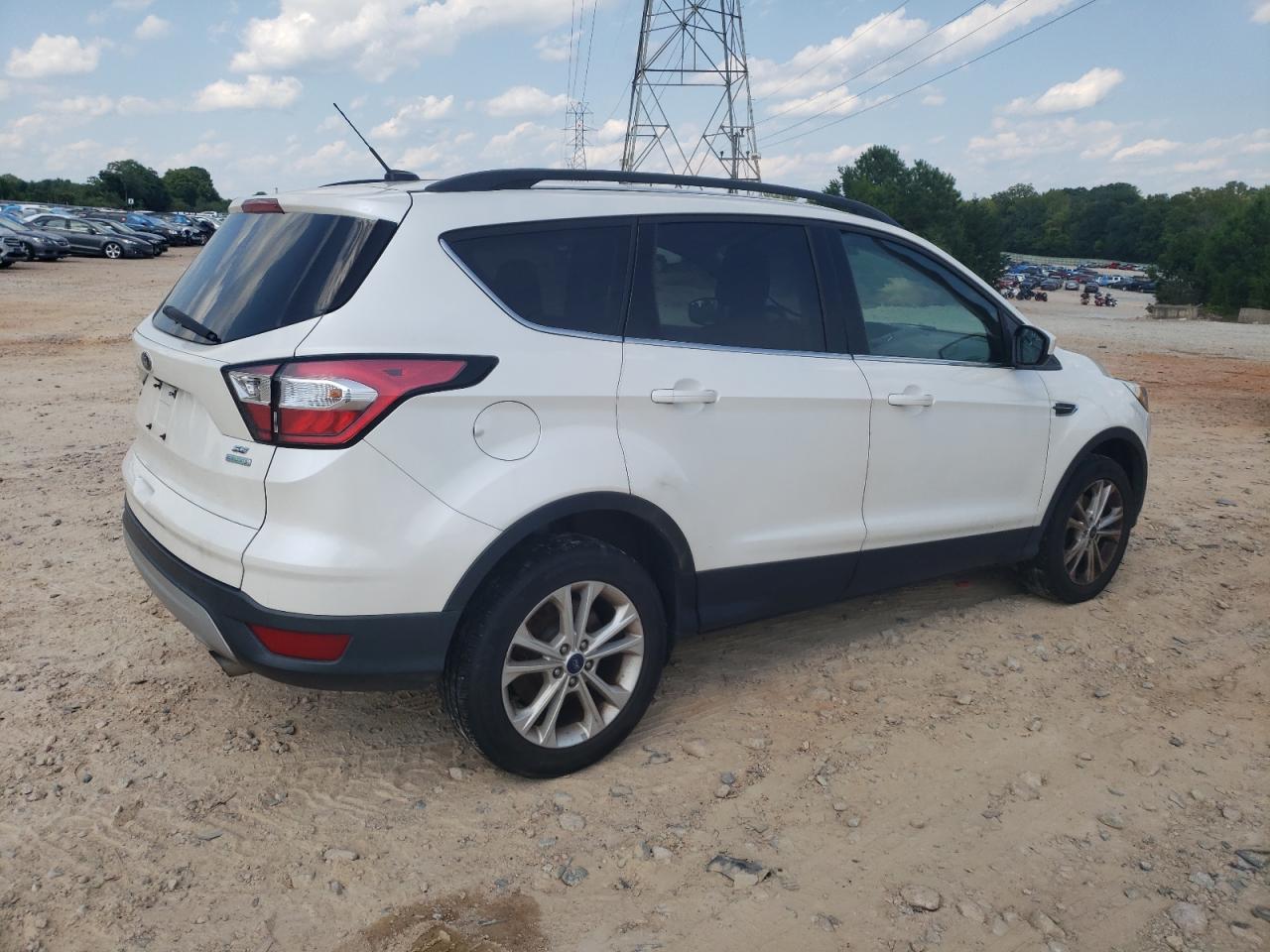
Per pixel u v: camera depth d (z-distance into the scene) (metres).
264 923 2.64
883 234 4.16
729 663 4.25
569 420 3.16
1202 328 27.86
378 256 2.94
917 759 3.52
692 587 3.56
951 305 4.34
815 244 3.91
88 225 38.56
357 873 2.85
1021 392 4.51
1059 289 97.62
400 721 3.70
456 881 2.83
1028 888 2.85
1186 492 7.32
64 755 3.39
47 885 2.75
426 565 2.89
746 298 3.68
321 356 2.78
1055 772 3.46
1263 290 57.56
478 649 3.03
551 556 3.13
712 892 2.80
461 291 3.02
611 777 3.36
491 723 3.10
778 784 3.34
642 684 3.44
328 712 3.75
